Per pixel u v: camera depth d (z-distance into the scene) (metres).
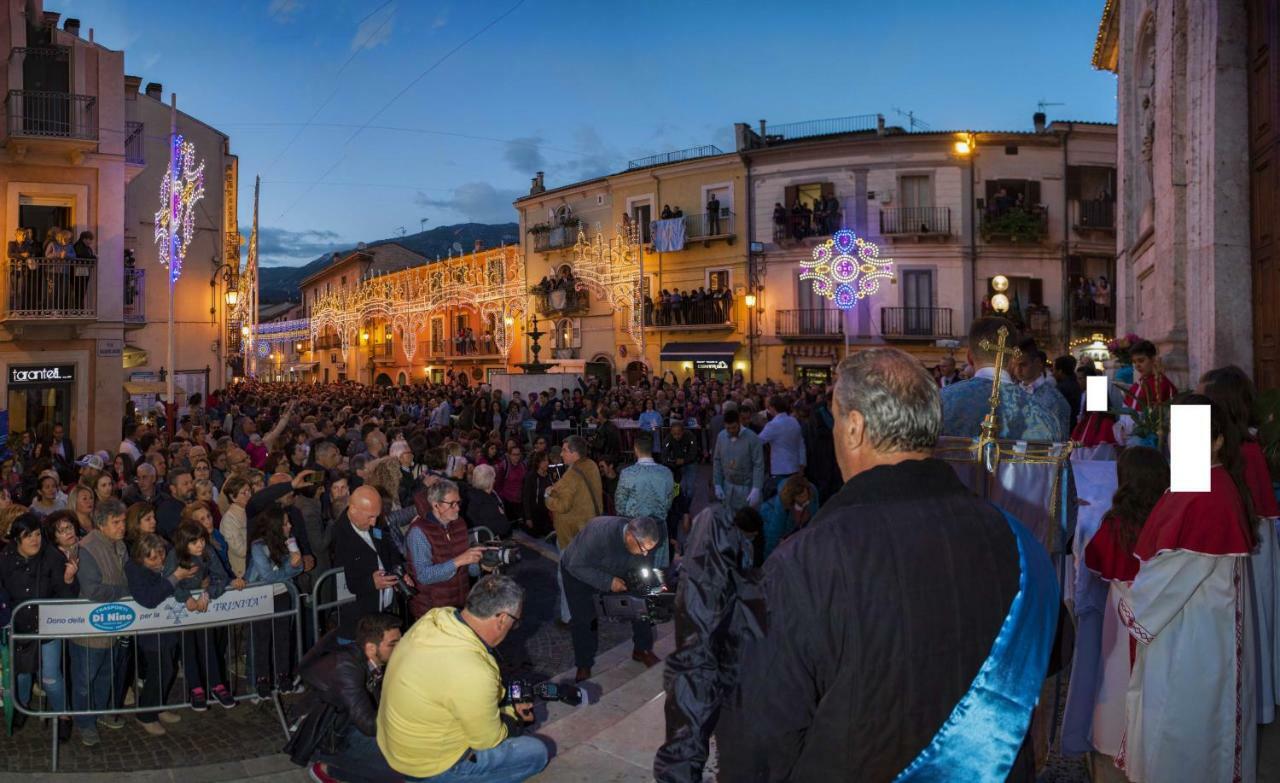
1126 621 3.56
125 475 9.68
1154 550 3.47
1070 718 4.18
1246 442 4.13
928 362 28.70
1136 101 13.86
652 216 33.53
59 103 16.25
